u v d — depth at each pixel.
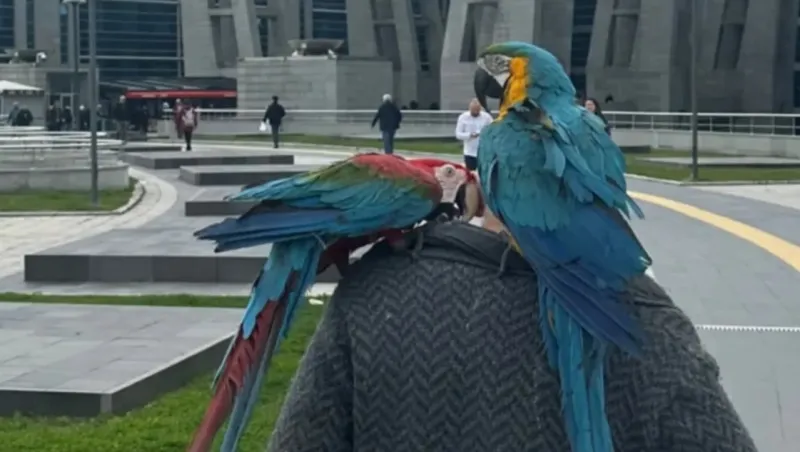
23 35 80.50
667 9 59.88
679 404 2.70
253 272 17.67
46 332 12.33
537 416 2.73
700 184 32.47
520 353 2.77
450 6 59.91
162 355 11.12
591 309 2.66
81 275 18.05
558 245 2.70
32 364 10.77
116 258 17.94
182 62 81.38
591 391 2.64
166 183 34.75
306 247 2.83
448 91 59.97
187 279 17.83
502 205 2.75
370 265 2.95
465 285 2.85
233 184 33.22
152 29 82.38
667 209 25.72
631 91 61.09
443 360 2.79
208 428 2.79
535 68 2.86
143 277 17.91
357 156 2.92
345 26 81.19
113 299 15.45
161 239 20.09
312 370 2.89
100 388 9.83
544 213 2.72
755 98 62.19
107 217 27.08
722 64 62.78
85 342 11.77
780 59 62.59
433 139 53.25
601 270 2.69
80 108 58.50
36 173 32.16
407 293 2.86
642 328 2.72
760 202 27.45
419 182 2.86
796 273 17.41
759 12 61.62
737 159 41.41
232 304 14.99
